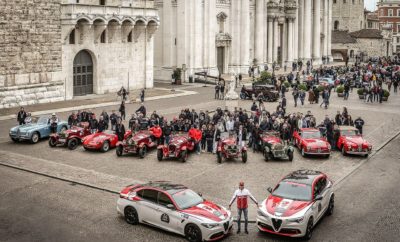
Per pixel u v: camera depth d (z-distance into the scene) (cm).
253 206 2333
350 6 13950
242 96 5934
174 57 7694
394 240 1930
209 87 7106
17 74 5012
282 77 7219
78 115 3831
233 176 2842
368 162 3216
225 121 3662
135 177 2781
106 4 5969
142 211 2041
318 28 10931
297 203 2005
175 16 7600
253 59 8912
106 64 6016
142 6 6375
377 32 12825
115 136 3472
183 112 3903
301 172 2270
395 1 15700
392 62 10556
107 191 2525
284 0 9762
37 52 5178
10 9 4866
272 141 3256
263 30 9075
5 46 4869
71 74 5597
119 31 6084
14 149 3384
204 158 3272
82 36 5638
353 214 2228
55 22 5319
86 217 2158
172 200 1975
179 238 1952
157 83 7456
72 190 2530
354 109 5284
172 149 3153
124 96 5428
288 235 1922
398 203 2375
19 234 1961
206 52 7856
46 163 3028
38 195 2436
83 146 3384
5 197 2394
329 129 3556
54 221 2103
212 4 7825
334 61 12262
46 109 4903
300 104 5609
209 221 1894
